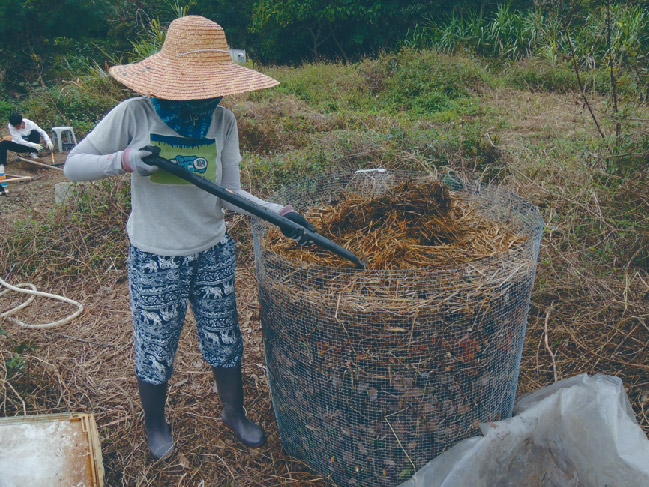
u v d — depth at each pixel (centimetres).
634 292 303
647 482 172
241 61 1266
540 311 306
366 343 176
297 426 212
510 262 183
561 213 390
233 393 226
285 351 198
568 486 188
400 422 187
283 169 476
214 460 226
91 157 171
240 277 365
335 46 1630
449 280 172
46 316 337
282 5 1509
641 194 372
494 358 188
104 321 327
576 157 460
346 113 786
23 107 1167
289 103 843
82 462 188
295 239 179
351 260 182
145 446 231
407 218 206
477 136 527
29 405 252
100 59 1565
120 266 395
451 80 980
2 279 379
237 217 412
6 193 573
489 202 240
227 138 197
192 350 291
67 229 423
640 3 488
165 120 172
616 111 421
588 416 189
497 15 1279
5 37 1573
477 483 176
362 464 199
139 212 187
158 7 1709
